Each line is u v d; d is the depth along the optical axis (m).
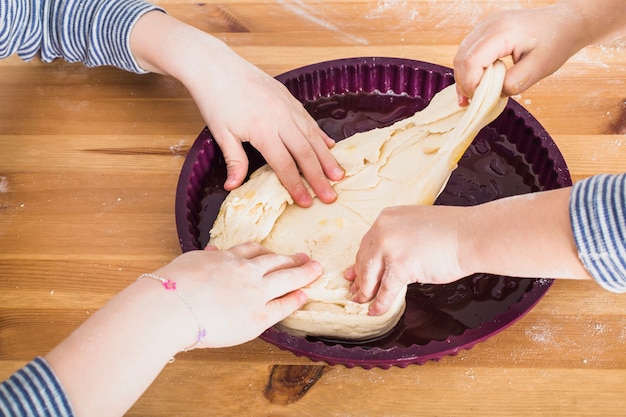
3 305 0.91
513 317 0.77
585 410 0.78
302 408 0.80
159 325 0.71
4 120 1.14
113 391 0.68
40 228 0.99
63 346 0.69
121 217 1.00
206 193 1.00
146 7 1.11
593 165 1.01
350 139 1.00
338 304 0.82
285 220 0.93
